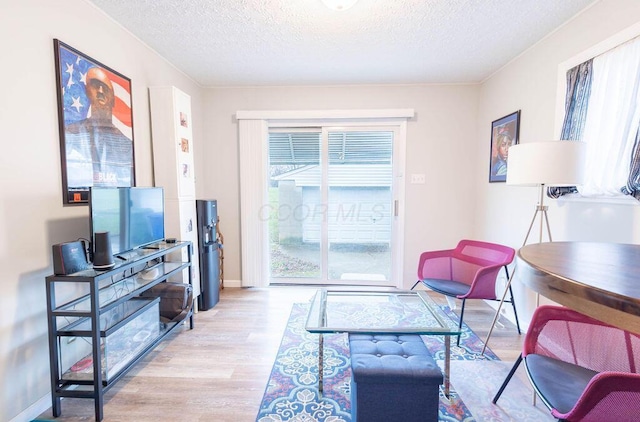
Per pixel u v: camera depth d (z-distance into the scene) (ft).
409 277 11.47
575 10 6.31
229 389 5.77
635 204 5.09
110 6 6.34
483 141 10.53
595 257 2.68
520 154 5.92
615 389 2.58
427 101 10.95
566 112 6.55
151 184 8.35
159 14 6.63
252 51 8.39
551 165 5.48
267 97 11.27
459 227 11.23
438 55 8.57
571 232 6.50
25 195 4.95
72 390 5.10
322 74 10.09
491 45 7.94
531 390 5.72
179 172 8.45
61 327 5.40
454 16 6.64
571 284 1.90
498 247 8.49
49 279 4.84
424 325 5.58
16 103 4.80
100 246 5.26
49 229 5.35
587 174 5.85
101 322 5.69
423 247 11.37
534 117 7.85
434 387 4.41
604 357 3.81
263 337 7.82
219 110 11.43
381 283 11.85
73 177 5.78
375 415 4.47
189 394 5.62
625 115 5.15
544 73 7.48
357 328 5.39
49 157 5.34
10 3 4.68
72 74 5.74
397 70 9.70
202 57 8.80
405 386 4.41
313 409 5.24
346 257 12.00
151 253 6.67
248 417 5.06
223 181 11.66
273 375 6.21
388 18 6.72
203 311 9.50
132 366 5.72
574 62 6.40
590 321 3.97
